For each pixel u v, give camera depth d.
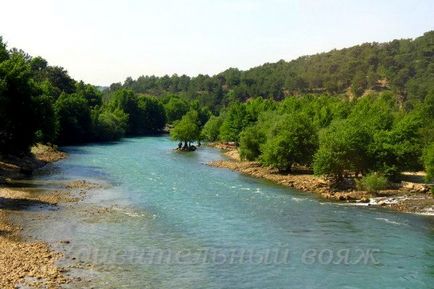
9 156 81.12
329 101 135.00
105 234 41.94
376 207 58.31
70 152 109.94
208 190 66.69
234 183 74.19
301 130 85.44
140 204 55.25
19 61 76.69
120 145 135.75
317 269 35.16
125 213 50.31
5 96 68.75
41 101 80.44
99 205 53.72
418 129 80.50
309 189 69.94
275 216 51.72
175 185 69.69
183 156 111.94
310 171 89.06
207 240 41.50
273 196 63.84
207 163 99.38
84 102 143.00
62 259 34.66
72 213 49.09
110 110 184.88
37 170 78.25
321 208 56.75
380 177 68.31
